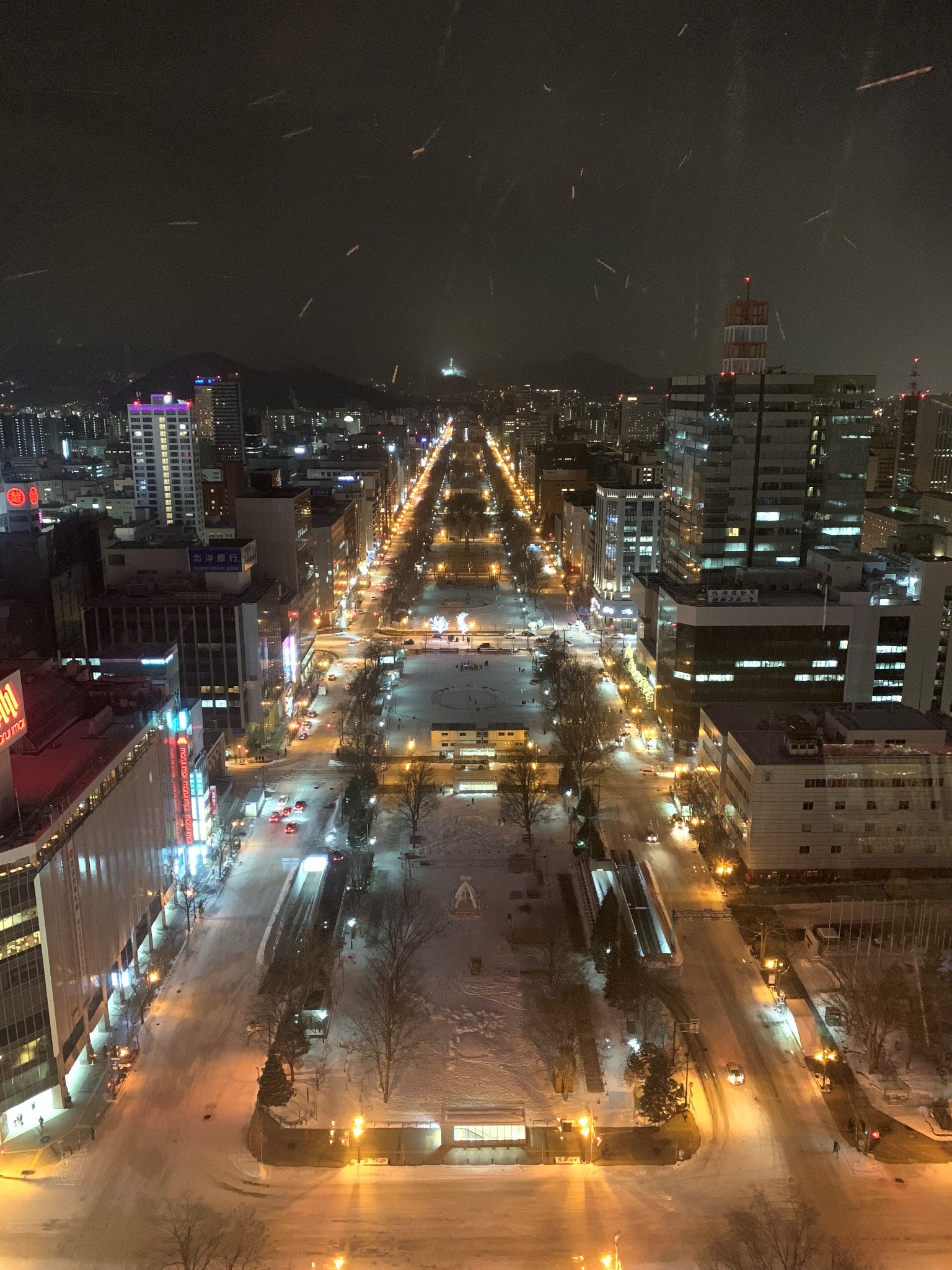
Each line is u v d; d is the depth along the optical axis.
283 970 134.25
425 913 153.38
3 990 105.88
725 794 173.25
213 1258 92.25
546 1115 111.56
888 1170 103.69
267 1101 110.44
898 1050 122.31
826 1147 106.94
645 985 130.75
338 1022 127.88
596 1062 120.31
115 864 131.12
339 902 156.50
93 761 129.50
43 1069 110.50
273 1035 119.62
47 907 109.19
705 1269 91.38
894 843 159.75
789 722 170.75
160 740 151.50
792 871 159.62
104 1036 125.19
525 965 140.00
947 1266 91.81
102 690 153.25
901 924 147.50
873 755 157.12
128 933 135.62
